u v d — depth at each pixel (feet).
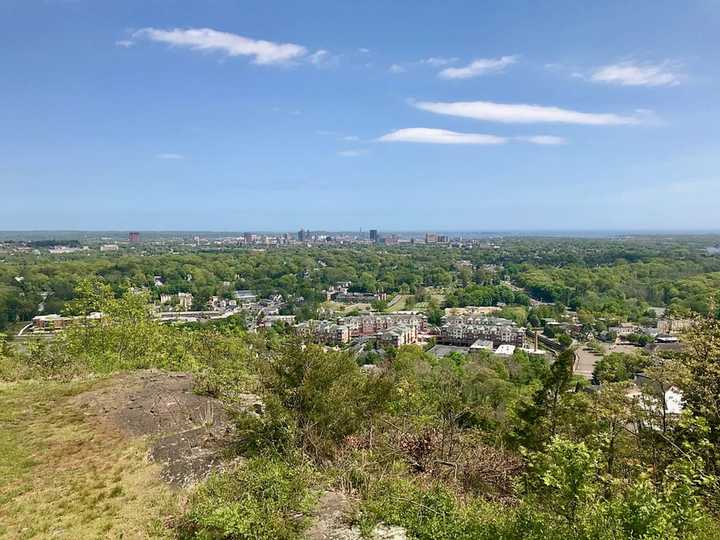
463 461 30.89
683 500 18.21
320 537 21.66
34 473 29.66
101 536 23.38
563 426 38.09
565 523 18.61
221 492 24.29
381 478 26.35
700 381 30.60
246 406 37.78
